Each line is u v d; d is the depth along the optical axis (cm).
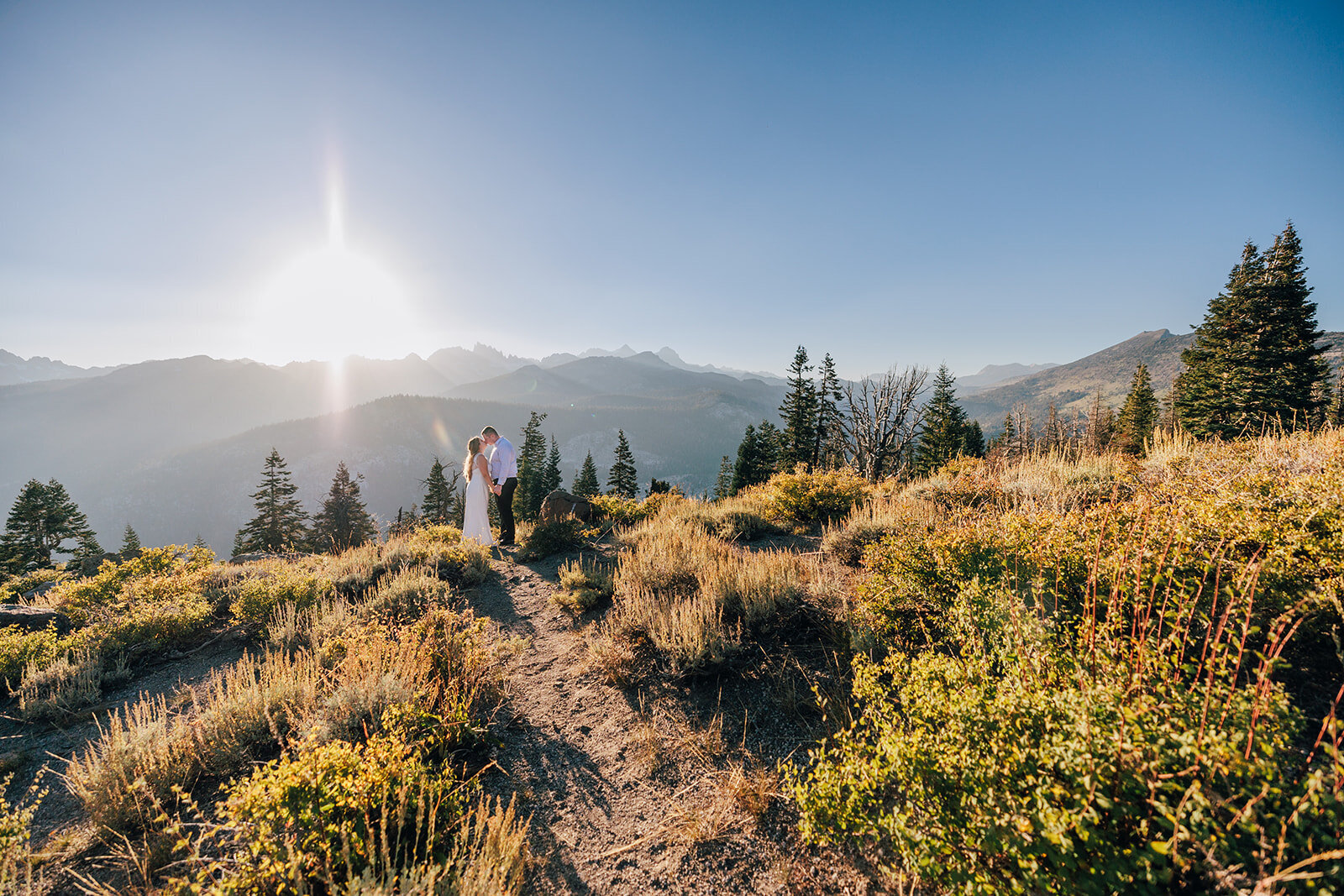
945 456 3938
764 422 4847
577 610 605
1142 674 196
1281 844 140
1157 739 174
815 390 3856
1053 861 164
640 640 490
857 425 2256
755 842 270
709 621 459
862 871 242
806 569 571
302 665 441
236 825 245
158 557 870
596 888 255
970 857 185
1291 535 261
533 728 390
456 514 4059
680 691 411
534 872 267
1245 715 172
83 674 459
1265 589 249
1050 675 218
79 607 639
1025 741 191
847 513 909
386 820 253
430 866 246
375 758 281
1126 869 155
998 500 643
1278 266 3114
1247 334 3139
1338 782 147
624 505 1255
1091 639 231
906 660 297
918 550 413
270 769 266
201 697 440
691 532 817
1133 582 275
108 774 298
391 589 639
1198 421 3106
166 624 536
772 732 346
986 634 294
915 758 209
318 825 245
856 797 221
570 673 467
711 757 334
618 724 384
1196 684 189
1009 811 182
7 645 472
